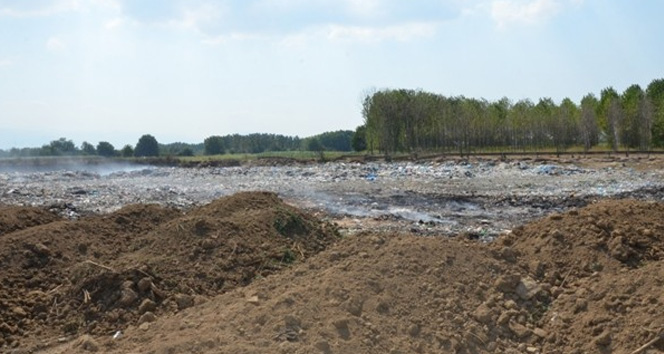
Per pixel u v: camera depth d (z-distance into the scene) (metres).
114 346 8.10
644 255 9.54
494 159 51.03
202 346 7.13
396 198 26.98
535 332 8.12
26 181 40.00
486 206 24.47
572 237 9.94
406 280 8.77
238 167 55.75
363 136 89.25
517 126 67.06
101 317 9.84
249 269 11.53
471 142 69.25
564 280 9.19
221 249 11.87
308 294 8.31
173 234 12.17
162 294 10.27
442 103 72.94
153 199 27.06
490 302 8.53
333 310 7.92
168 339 7.62
